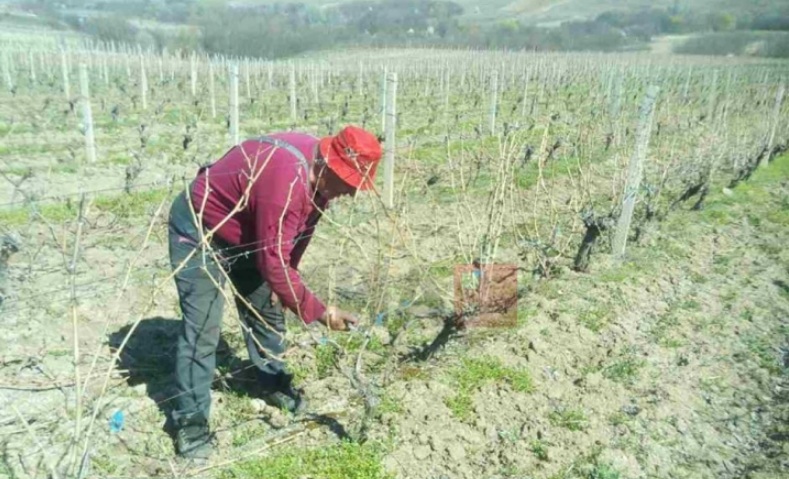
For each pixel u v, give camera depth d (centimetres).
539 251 631
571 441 404
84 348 445
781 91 1220
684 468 396
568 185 1005
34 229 660
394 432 389
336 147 314
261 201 310
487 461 381
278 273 322
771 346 550
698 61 5169
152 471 342
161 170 1102
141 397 398
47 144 1237
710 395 475
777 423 446
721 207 944
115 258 601
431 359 470
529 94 2639
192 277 335
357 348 473
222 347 462
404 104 2375
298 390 421
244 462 353
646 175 1048
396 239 704
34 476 326
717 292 652
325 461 358
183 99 2302
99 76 2897
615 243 714
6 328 458
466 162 1059
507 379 456
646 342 538
